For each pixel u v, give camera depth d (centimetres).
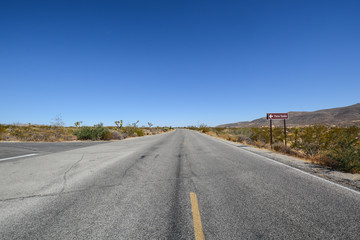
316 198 377
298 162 760
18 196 387
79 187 447
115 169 636
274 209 328
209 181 499
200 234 252
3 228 265
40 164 713
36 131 2658
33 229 263
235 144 1515
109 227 269
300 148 1138
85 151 1088
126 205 344
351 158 594
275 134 1711
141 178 528
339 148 728
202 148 1248
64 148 1238
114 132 2411
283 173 582
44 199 371
